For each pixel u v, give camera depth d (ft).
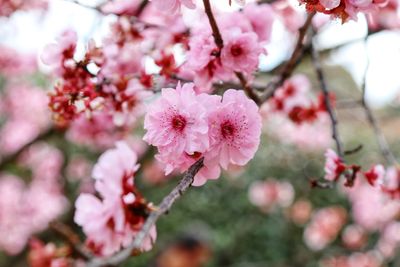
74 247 6.45
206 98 4.27
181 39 6.76
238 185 23.06
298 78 9.11
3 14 11.12
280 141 23.98
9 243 20.92
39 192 21.63
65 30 6.07
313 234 21.01
